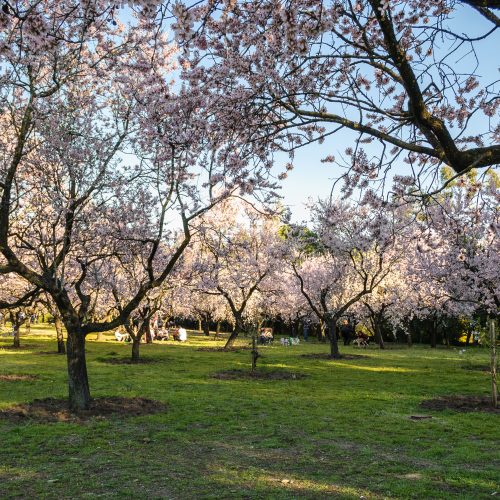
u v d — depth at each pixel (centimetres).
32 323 6612
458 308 2475
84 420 1120
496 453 891
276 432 1047
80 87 1279
